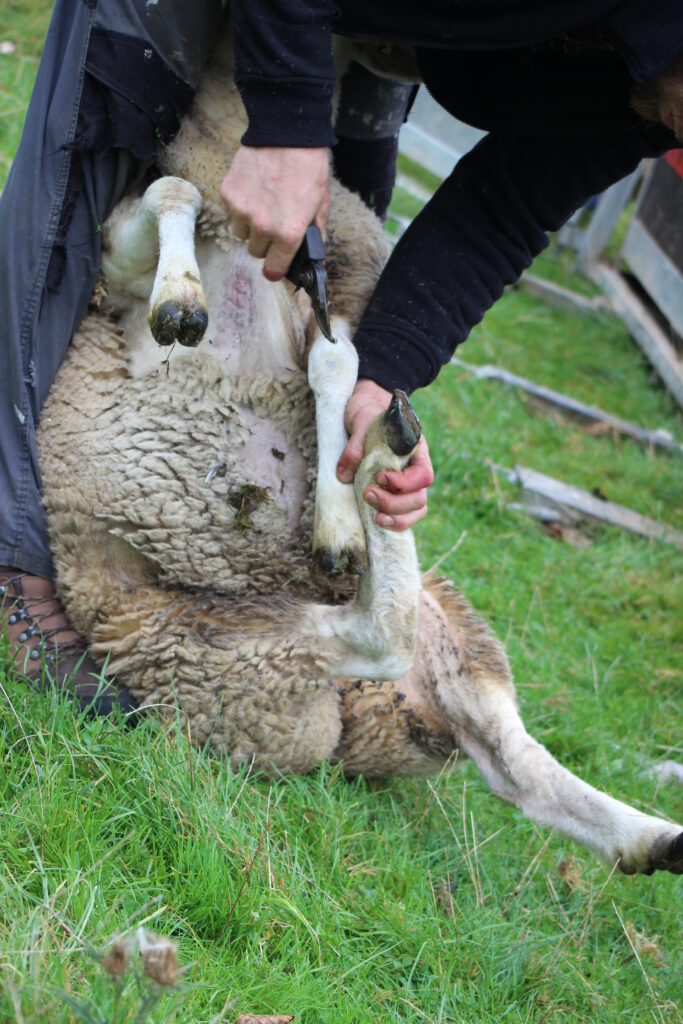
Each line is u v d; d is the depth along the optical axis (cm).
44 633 267
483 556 439
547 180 265
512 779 291
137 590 267
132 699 265
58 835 216
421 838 277
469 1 211
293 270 235
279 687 261
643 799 336
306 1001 203
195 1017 185
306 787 267
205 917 215
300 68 216
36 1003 165
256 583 274
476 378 577
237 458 272
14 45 563
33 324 262
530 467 532
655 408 648
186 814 229
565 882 285
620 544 499
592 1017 241
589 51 232
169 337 246
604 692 390
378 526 262
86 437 264
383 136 328
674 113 227
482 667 301
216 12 261
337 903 233
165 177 266
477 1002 229
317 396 270
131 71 255
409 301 266
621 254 754
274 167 223
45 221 259
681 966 266
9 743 236
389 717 286
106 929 196
